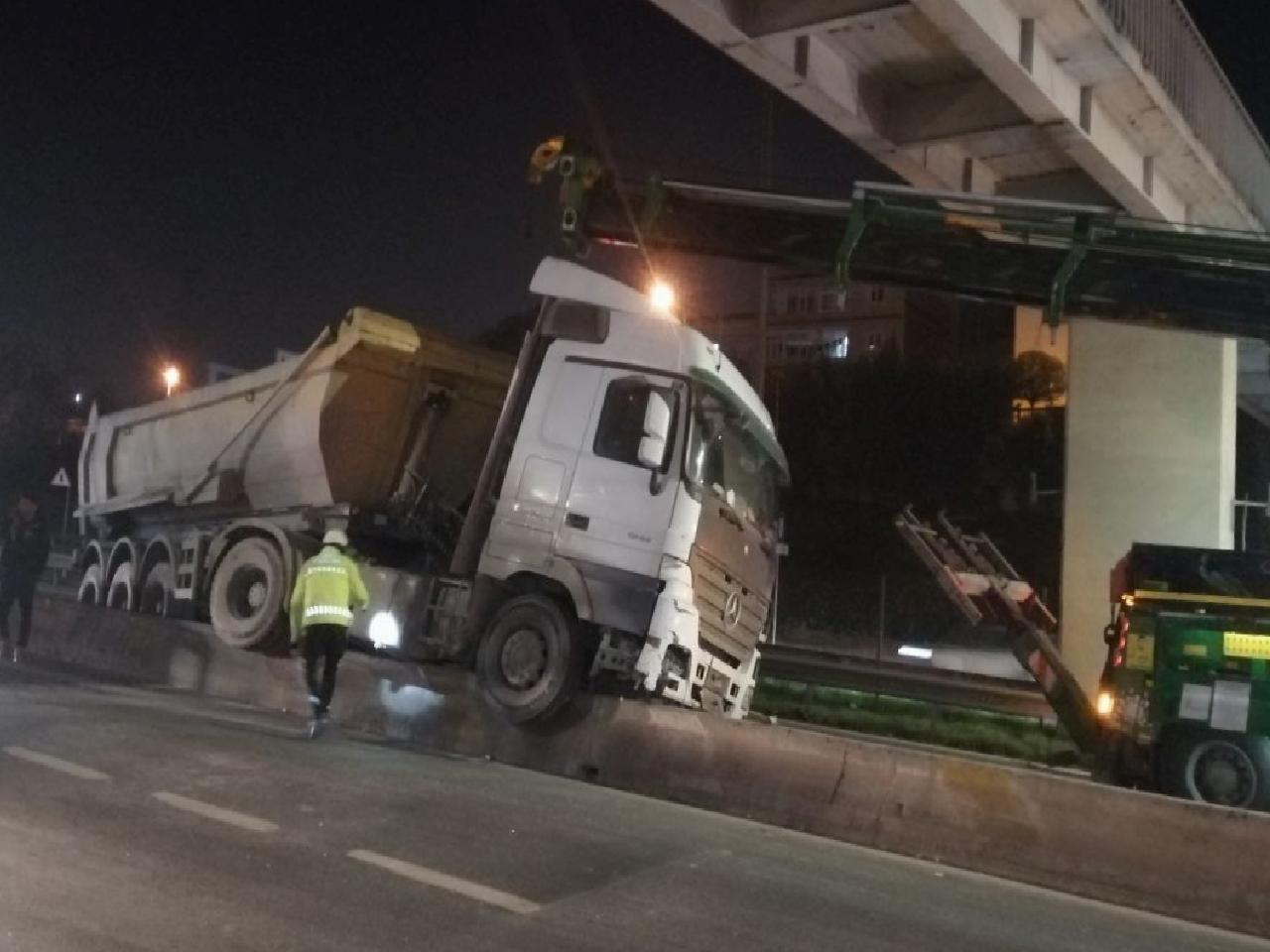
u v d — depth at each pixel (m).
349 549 12.18
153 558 15.06
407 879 6.89
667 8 11.91
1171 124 14.70
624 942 6.13
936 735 16.70
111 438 15.90
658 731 10.22
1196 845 8.04
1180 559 11.89
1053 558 35.00
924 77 14.50
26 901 6.11
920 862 8.74
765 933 6.48
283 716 12.08
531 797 9.26
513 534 10.90
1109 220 8.95
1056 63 13.29
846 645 29.12
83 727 10.28
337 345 12.10
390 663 11.76
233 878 6.69
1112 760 11.84
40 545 15.25
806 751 9.55
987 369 39.75
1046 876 8.41
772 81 13.38
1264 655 11.21
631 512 10.50
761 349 29.30
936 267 9.53
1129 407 17.42
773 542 12.33
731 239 9.96
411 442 12.78
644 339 10.74
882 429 39.84
